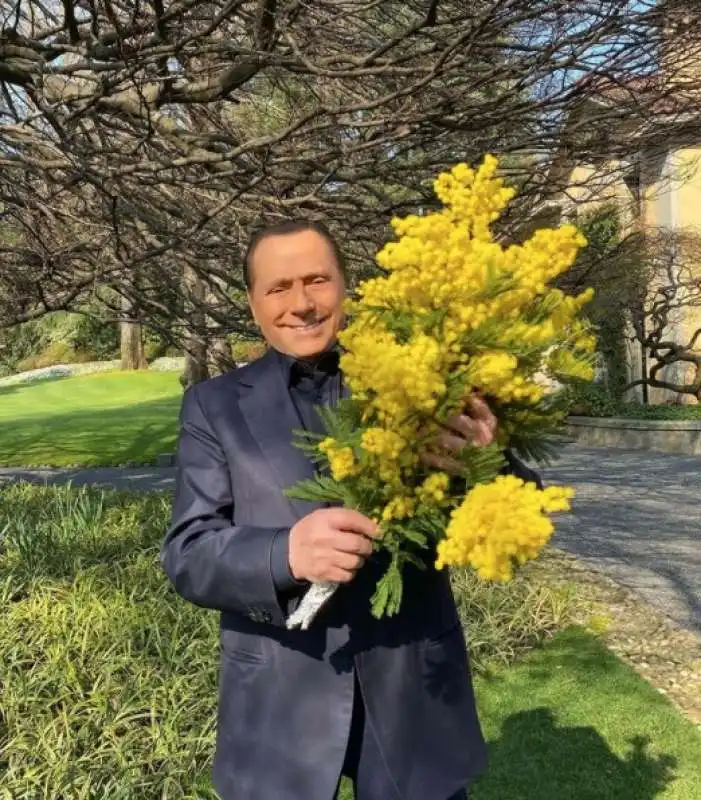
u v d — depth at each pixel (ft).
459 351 3.77
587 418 43.27
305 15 12.81
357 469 3.95
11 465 40.42
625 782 8.97
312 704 4.75
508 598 14.21
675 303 43.78
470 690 5.32
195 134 14.43
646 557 18.88
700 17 10.57
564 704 10.82
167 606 12.82
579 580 16.63
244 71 13.12
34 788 8.37
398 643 4.84
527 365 3.82
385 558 4.78
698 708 10.80
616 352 46.06
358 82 14.47
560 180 14.65
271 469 4.77
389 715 4.79
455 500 3.90
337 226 15.87
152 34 12.50
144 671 10.63
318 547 4.02
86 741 9.19
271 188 14.49
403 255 3.67
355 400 3.97
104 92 11.71
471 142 13.43
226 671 5.01
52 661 10.66
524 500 3.31
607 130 13.09
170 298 17.93
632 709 10.63
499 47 11.05
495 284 3.70
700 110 12.69
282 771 4.70
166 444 45.24
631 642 13.14
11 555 15.46
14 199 14.61
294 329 4.89
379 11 13.85
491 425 3.89
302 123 11.73
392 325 3.78
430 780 4.86
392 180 14.90
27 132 12.98
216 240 16.22
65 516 18.90
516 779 9.07
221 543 4.39
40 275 16.17
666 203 41.06
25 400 77.15
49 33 13.56
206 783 8.74
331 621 4.76
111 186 13.35
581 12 10.27
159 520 18.93
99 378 88.28
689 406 43.83
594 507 25.32
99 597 13.33
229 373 5.33
